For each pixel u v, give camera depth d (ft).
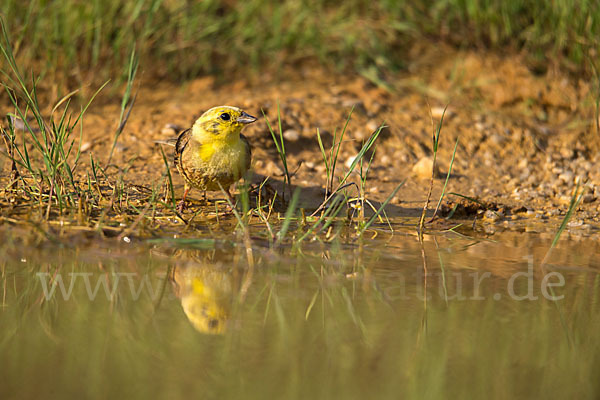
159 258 29.35
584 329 23.70
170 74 55.11
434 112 51.39
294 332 23.00
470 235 35.86
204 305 24.85
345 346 22.17
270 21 59.67
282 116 48.19
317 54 58.90
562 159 48.32
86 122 47.60
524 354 21.94
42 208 34.04
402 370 20.77
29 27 51.72
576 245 34.40
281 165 44.24
